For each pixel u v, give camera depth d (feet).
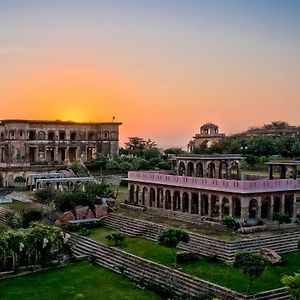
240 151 518.37
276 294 161.99
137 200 310.24
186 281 178.09
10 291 181.78
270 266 190.49
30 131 509.76
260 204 240.94
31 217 271.49
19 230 217.97
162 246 223.92
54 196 305.53
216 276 178.91
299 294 132.36
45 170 456.04
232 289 164.45
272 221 243.81
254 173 405.39
